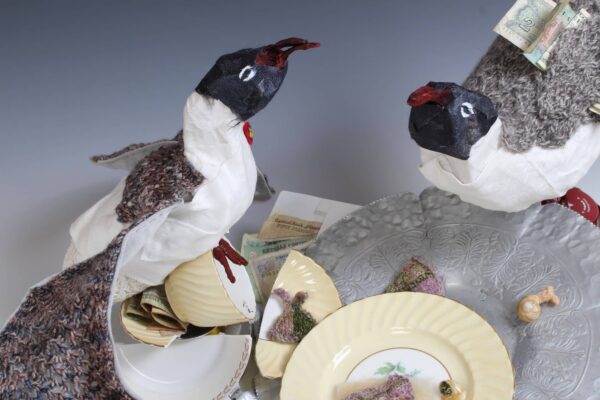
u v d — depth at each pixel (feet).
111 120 7.23
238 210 4.06
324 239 5.58
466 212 5.49
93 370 3.56
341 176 6.68
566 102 4.25
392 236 5.51
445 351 4.72
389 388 4.56
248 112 3.76
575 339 4.66
